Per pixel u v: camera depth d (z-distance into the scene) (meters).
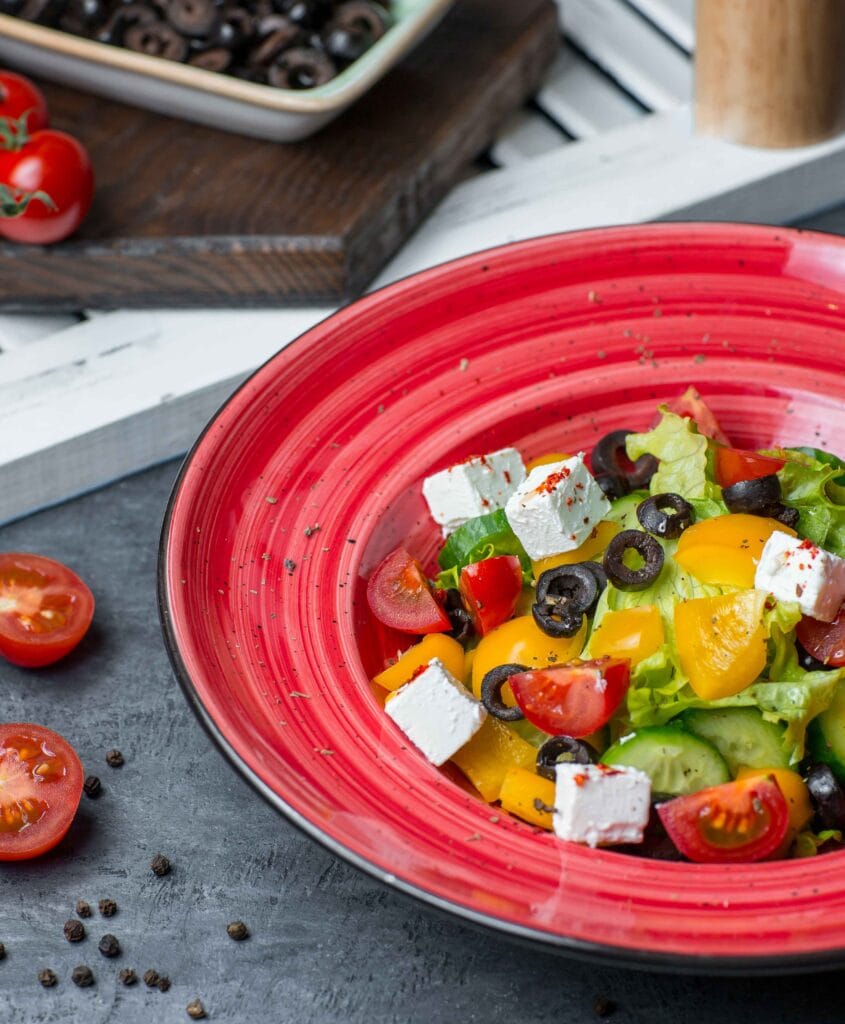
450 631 0.90
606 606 0.87
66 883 0.87
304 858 0.88
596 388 0.95
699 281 0.96
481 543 0.90
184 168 1.07
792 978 0.84
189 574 0.87
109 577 0.97
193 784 0.90
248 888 0.87
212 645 0.86
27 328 1.05
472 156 1.11
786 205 1.09
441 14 1.08
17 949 0.86
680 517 0.89
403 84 1.11
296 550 0.90
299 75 1.07
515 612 0.90
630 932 0.79
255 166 1.07
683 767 0.84
